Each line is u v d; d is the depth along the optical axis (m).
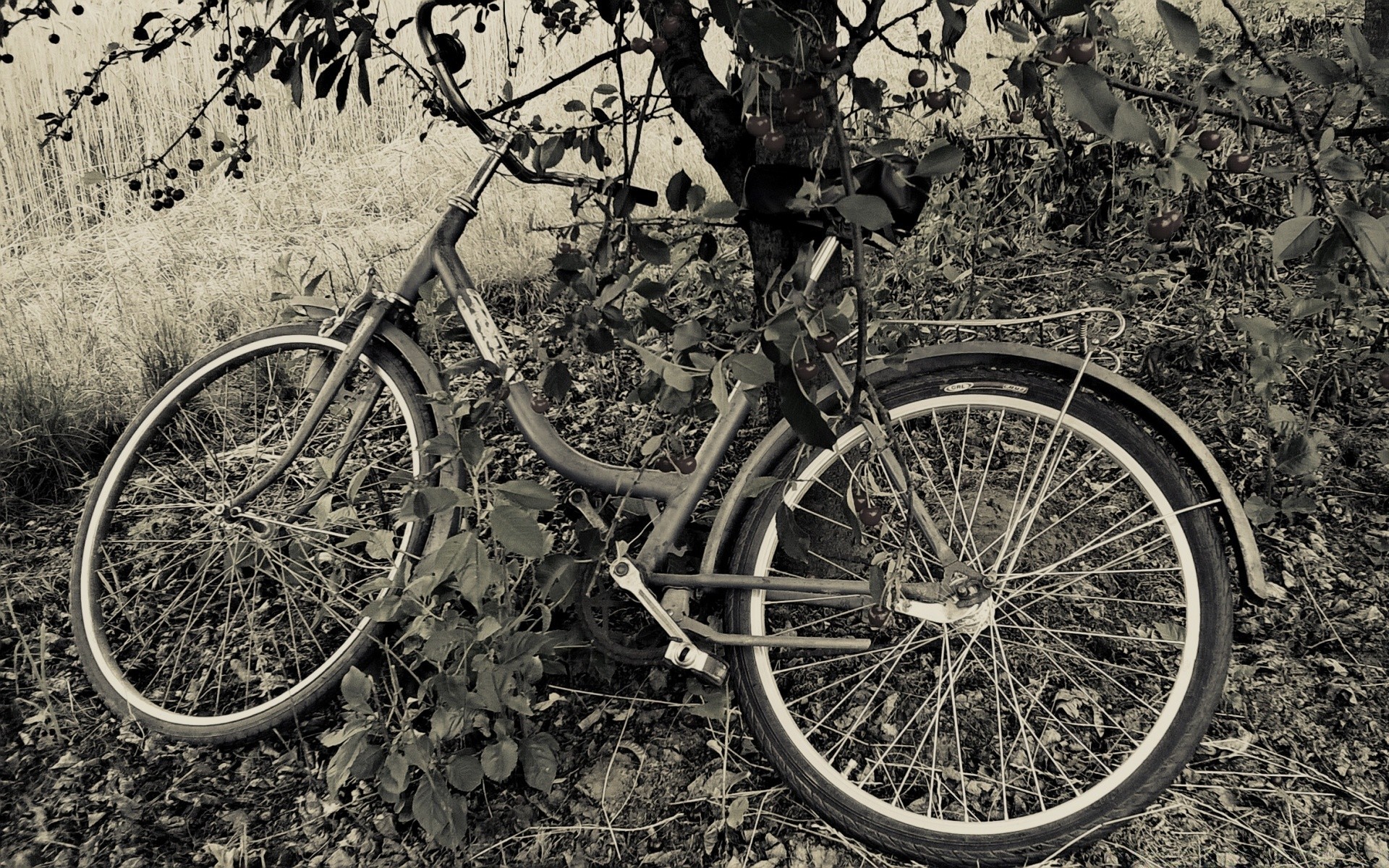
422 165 4.93
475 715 1.80
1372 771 1.76
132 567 2.43
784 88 1.50
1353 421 2.58
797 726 1.82
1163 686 1.99
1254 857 1.65
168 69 5.44
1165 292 3.21
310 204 4.73
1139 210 3.24
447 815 1.68
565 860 1.77
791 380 1.28
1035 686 2.02
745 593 1.82
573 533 2.44
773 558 2.25
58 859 1.82
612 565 1.78
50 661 2.30
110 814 1.90
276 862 1.80
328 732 2.04
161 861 1.81
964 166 3.15
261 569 2.25
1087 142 2.98
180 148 5.27
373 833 1.84
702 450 1.82
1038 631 2.11
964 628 1.74
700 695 1.94
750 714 1.79
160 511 2.37
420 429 2.02
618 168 4.54
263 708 2.03
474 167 4.83
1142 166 2.62
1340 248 1.24
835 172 1.61
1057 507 2.36
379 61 5.64
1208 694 1.63
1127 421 1.72
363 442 2.61
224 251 4.22
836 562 2.22
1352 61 1.22
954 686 2.00
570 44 5.80
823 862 1.73
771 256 2.07
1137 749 1.68
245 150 2.21
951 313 2.88
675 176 1.69
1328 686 1.92
